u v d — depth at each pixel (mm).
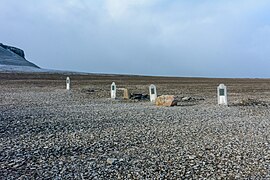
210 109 21656
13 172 8086
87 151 10219
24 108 21688
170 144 11234
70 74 95812
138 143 11352
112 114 18797
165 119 17016
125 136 12500
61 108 21891
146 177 7801
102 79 71938
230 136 12656
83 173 8047
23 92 35125
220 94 25047
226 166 8695
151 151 10273
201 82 69375
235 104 25062
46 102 26094
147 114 18938
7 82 51719
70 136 12414
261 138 12312
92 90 37875
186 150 10414
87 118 17125
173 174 8023
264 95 35469
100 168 8469
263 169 8461
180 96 32594
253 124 15633
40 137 12180
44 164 8781
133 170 8320
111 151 10250
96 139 11922
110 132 13297
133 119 16906
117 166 8656
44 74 86625
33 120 16250
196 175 7961
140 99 29344
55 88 41469
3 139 11773
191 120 16750
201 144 11242
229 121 16531
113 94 30469
